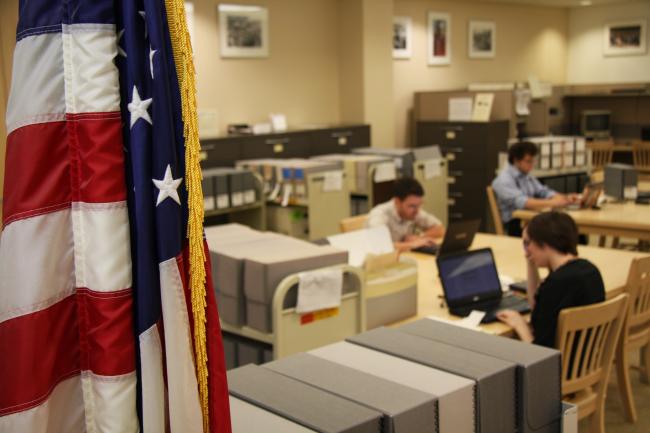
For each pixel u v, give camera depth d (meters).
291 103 7.46
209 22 6.70
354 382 1.44
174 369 1.01
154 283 1.00
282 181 5.60
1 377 0.96
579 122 10.34
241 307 2.70
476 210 7.80
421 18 8.82
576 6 10.71
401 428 1.30
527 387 1.54
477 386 1.45
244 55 6.98
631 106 9.91
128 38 0.98
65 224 0.99
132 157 0.99
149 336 1.00
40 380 0.96
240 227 3.27
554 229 2.84
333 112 7.88
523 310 3.03
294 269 2.61
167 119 1.00
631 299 3.29
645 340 3.61
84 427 1.03
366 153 6.68
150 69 0.99
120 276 0.99
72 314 1.00
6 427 0.95
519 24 10.19
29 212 0.96
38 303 0.96
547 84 9.24
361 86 7.68
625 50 10.54
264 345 2.69
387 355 1.61
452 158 7.97
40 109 0.96
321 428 1.23
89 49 0.97
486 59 9.74
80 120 0.97
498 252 4.16
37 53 0.96
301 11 7.45
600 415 2.94
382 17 7.71
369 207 5.98
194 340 1.05
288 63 7.40
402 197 4.23
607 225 4.90
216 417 1.08
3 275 0.96
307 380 1.47
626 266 3.74
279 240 2.95
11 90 0.98
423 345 1.66
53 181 0.97
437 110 8.34
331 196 5.61
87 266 0.99
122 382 1.00
